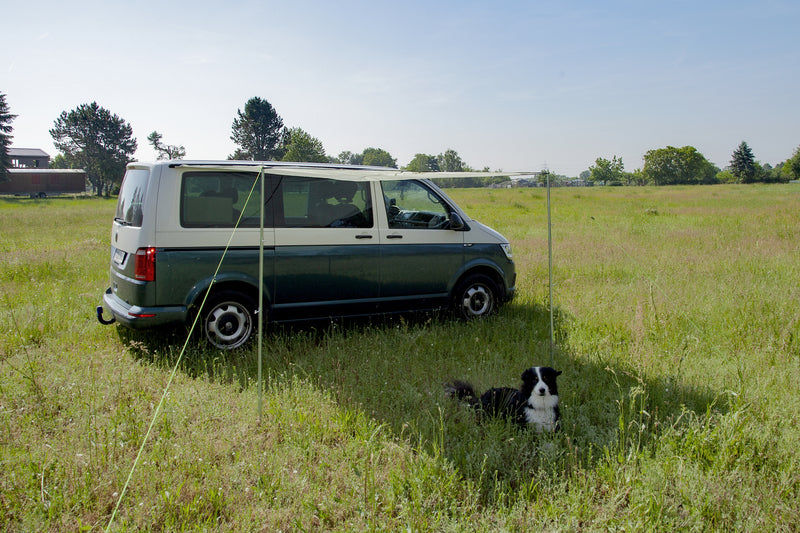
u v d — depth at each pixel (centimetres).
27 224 2031
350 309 589
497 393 405
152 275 490
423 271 624
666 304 679
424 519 274
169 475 314
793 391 430
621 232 1549
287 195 551
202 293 513
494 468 330
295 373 471
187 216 505
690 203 3088
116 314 520
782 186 7506
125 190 582
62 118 8456
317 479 317
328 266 568
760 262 951
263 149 8712
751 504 292
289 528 277
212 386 443
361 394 429
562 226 1778
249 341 544
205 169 499
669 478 312
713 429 365
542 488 308
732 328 588
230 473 318
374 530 266
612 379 469
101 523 274
